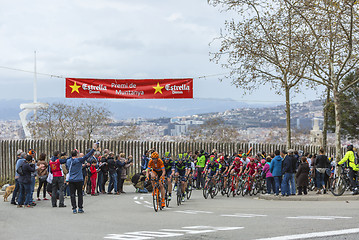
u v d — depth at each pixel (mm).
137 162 31422
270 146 31484
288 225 9797
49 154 29953
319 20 19297
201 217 12250
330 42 20281
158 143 30859
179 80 25875
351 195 18250
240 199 20344
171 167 16594
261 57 22828
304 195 19578
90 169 22641
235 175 22406
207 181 20750
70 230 10141
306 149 32062
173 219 11969
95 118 44000
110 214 14016
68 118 43469
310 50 19516
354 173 18438
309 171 22109
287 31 22031
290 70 20578
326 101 26141
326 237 8172
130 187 28703
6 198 20031
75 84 25938
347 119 37344
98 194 23312
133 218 12562
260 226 9766
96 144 23000
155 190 14906
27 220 12852
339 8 18297
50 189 19328
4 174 29344
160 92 25953
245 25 22594
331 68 19672
